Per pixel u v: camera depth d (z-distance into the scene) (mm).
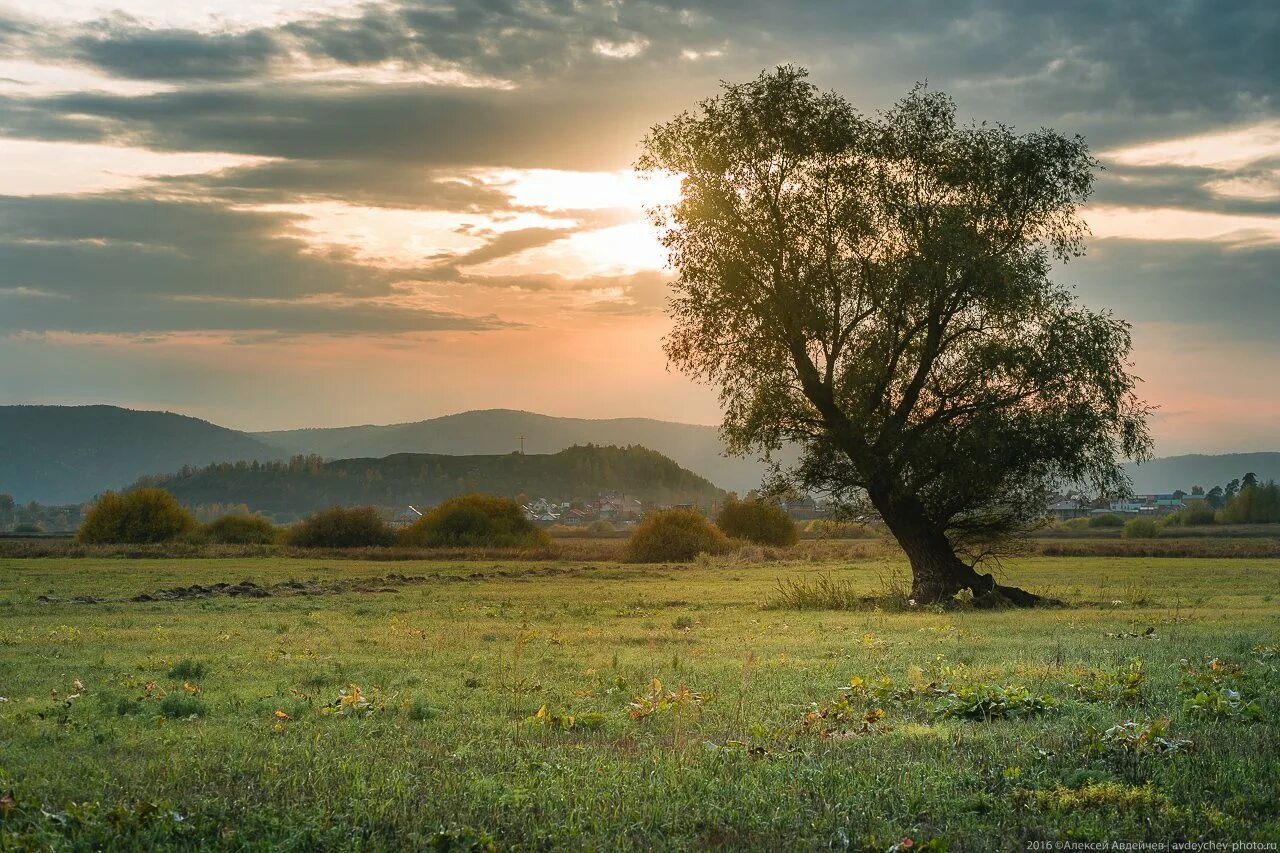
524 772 9125
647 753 9945
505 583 52469
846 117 37312
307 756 9750
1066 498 37031
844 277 36906
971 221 36750
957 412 35969
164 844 7328
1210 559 78562
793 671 16031
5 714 12266
